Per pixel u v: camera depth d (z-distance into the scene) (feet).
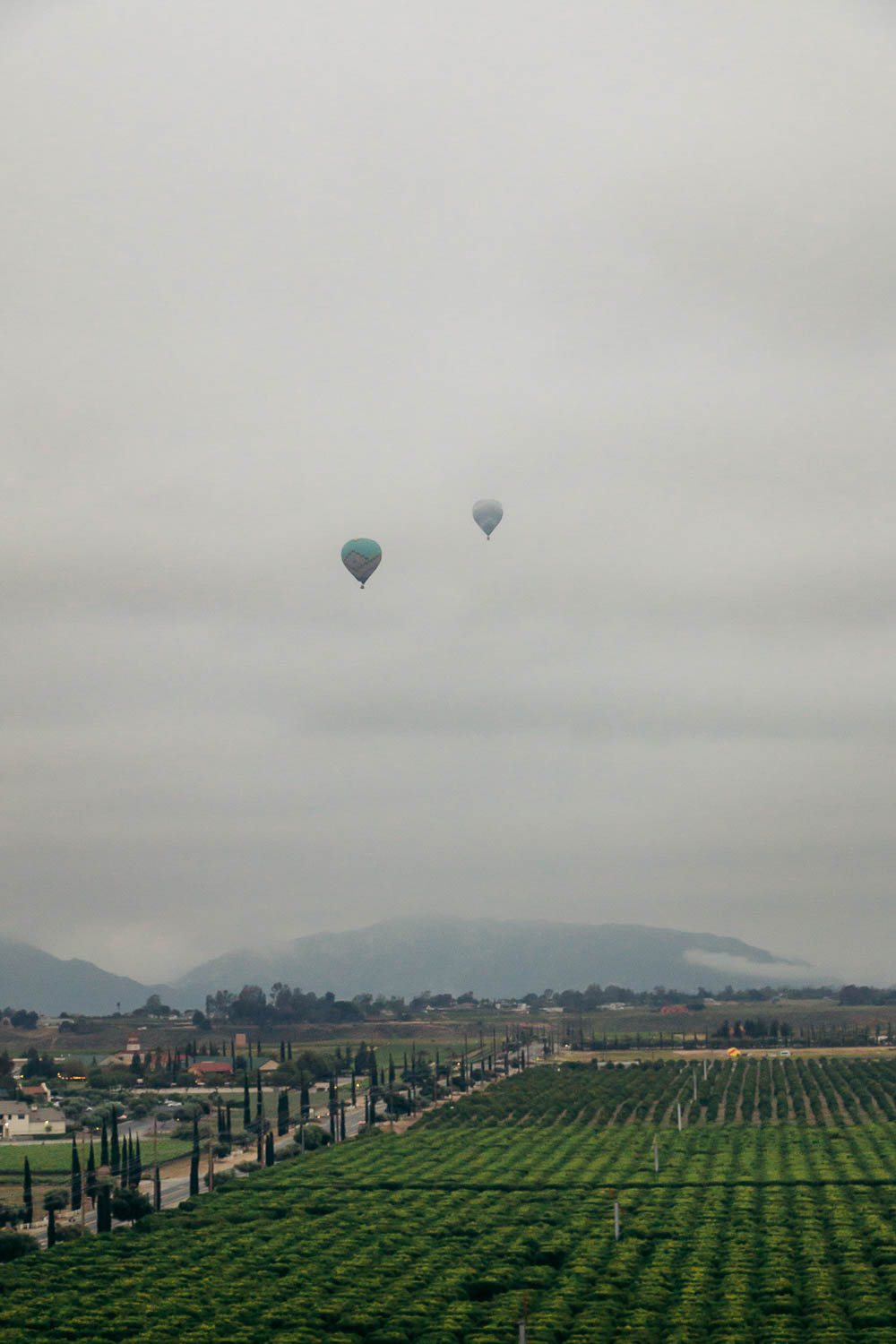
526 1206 522.06
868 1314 358.23
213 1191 574.97
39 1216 549.54
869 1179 556.92
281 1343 348.79
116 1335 361.92
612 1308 377.50
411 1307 378.73
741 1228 469.57
